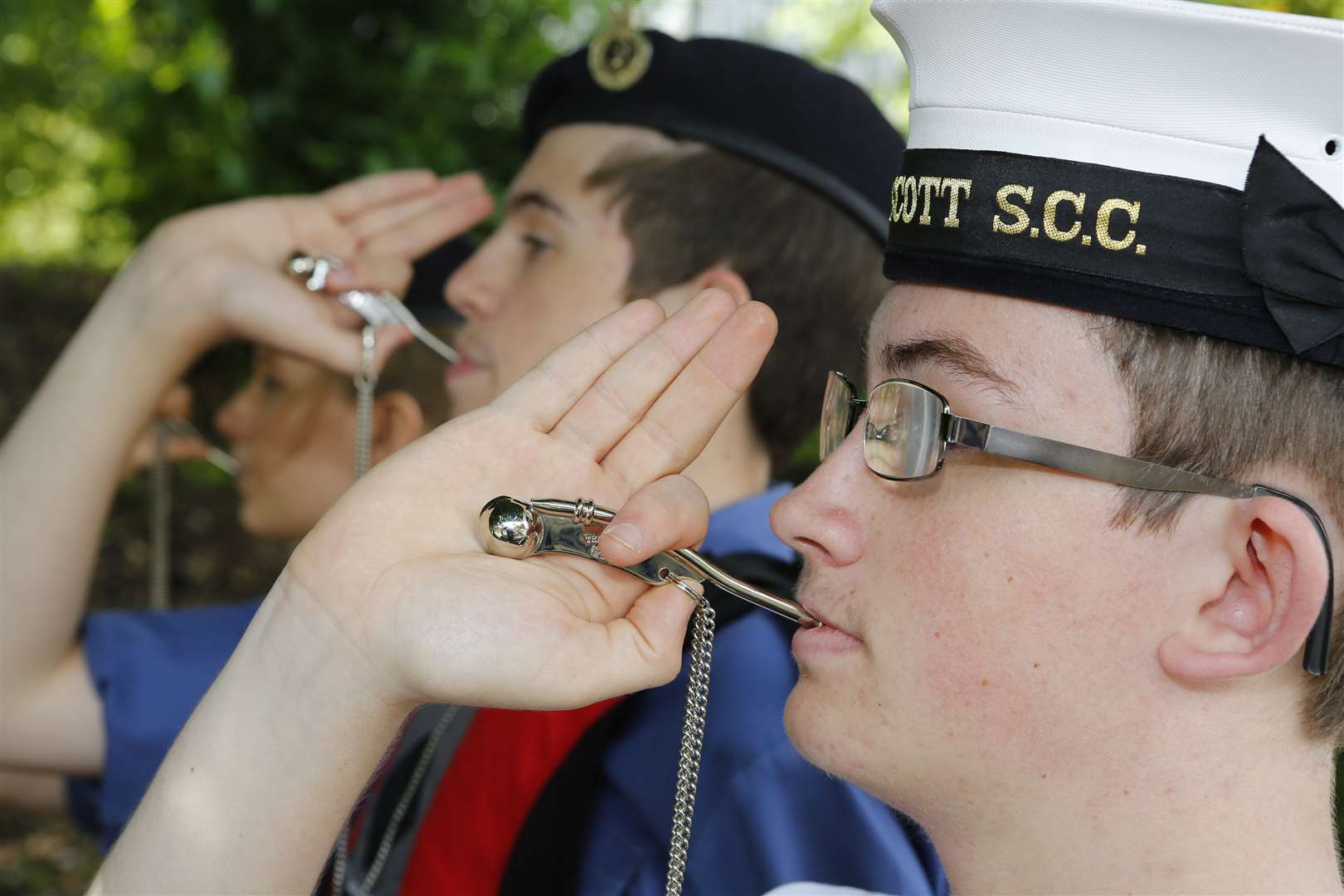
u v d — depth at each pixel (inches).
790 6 207.8
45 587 79.7
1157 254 37.0
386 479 44.1
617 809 61.5
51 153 274.2
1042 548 38.3
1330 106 35.9
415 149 163.8
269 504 93.9
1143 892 39.2
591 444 46.3
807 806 60.0
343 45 170.6
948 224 39.9
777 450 77.5
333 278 80.8
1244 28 35.3
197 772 42.0
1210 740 38.7
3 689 80.0
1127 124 37.1
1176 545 37.9
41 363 251.0
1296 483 38.2
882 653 40.9
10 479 80.0
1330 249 35.8
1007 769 39.5
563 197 75.5
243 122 173.3
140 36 196.4
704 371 46.9
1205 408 37.5
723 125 73.9
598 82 76.3
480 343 77.2
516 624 40.8
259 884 41.4
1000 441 38.5
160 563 92.5
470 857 62.9
